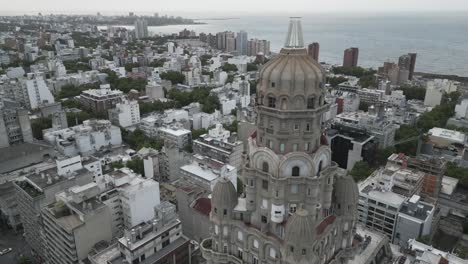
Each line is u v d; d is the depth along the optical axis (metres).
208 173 198.88
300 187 93.00
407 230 166.12
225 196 103.19
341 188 105.19
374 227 177.25
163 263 136.62
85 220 144.50
